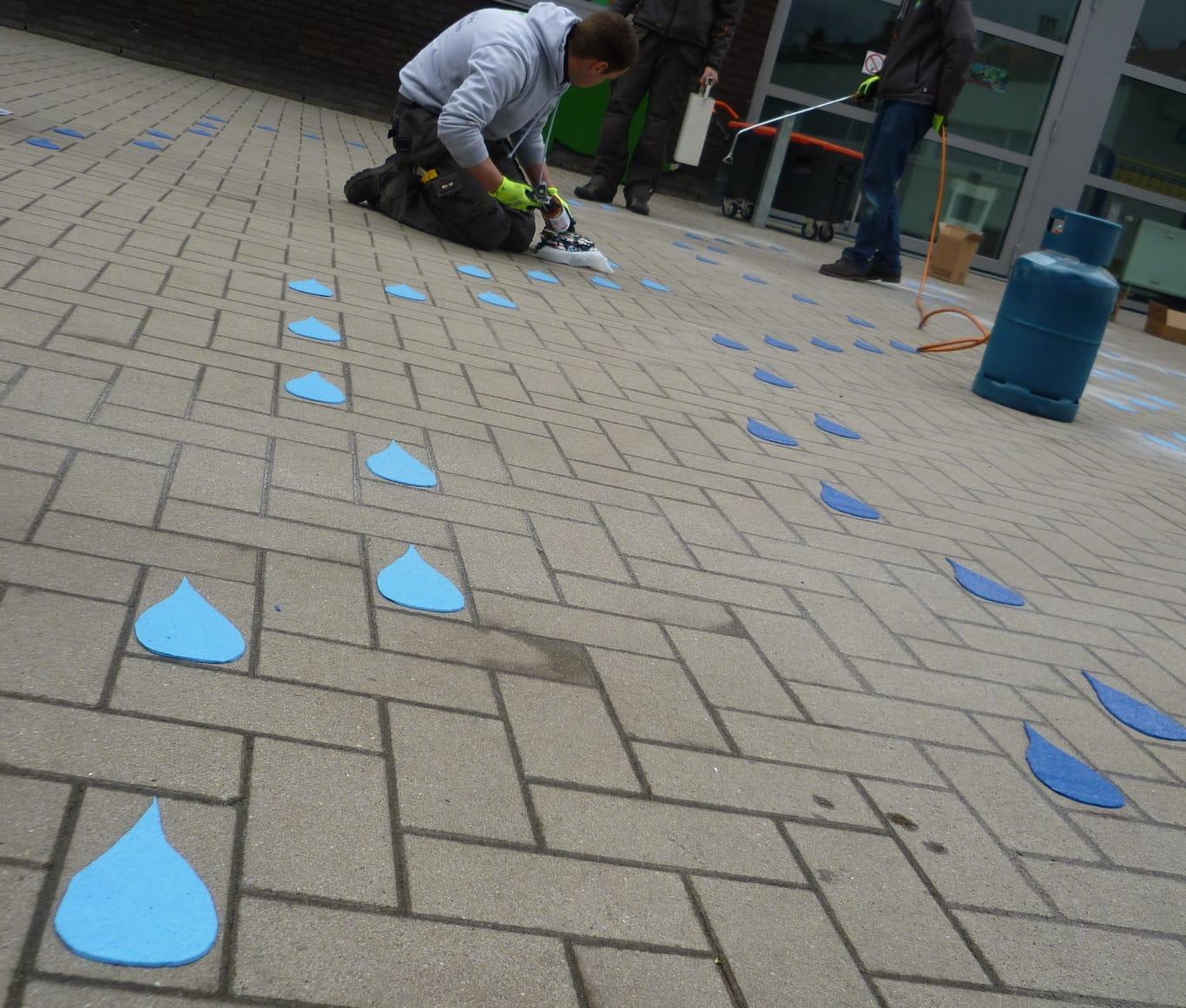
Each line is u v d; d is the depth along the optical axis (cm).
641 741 187
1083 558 344
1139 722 240
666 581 249
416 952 131
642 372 423
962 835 185
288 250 451
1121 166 1206
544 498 274
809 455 375
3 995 111
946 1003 146
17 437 223
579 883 150
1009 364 546
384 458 266
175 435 247
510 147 581
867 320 709
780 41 1145
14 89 695
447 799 159
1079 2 1148
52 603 175
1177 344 1061
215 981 120
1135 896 180
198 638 176
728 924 150
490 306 460
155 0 1048
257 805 147
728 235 984
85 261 351
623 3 934
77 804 138
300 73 1095
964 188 1205
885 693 227
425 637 198
